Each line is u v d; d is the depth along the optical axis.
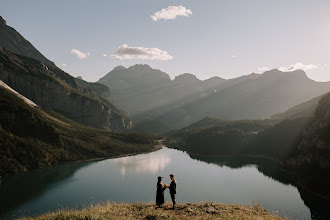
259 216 20.19
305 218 86.25
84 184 134.50
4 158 151.50
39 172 158.00
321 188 119.44
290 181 143.50
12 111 184.62
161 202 22.78
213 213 20.31
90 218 16.16
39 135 192.38
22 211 93.38
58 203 103.62
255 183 139.38
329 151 132.12
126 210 20.27
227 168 180.50
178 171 170.38
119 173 162.38
